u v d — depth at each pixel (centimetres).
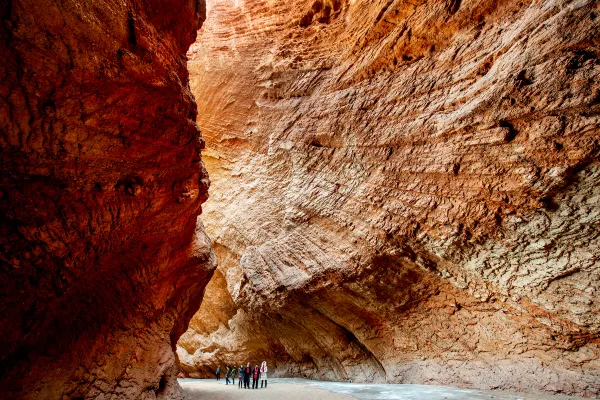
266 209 1539
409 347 1112
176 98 502
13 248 370
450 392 862
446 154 848
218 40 1878
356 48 1273
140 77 419
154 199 570
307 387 1108
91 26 343
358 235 1102
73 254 461
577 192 643
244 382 1123
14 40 278
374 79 1170
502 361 887
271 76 1633
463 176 814
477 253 831
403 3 1087
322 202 1259
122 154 457
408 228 947
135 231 580
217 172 1895
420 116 949
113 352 593
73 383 501
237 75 1791
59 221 411
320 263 1214
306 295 1267
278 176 1528
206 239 987
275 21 1709
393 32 1116
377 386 1059
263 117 1669
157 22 505
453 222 838
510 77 695
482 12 879
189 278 883
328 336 1388
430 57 1000
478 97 768
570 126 615
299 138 1415
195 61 1923
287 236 1393
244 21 1828
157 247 695
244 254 1534
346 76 1296
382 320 1162
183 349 2034
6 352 408
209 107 1905
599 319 697
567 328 753
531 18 703
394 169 1012
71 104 351
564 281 721
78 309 529
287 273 1328
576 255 687
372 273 1074
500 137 712
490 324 902
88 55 342
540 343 813
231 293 1681
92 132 394
